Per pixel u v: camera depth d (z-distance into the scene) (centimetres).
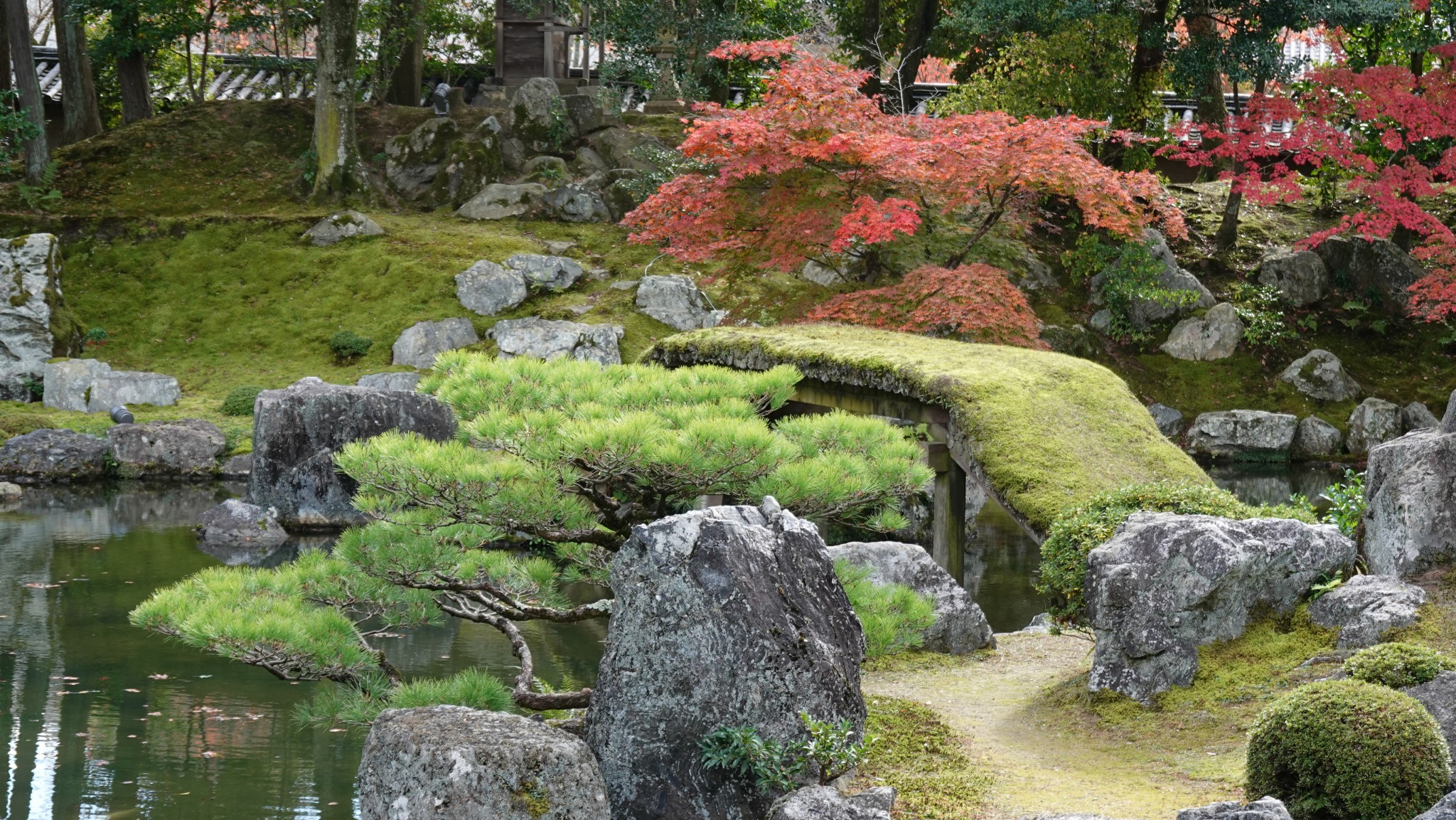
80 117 3198
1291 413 2453
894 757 679
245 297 2650
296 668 675
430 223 2912
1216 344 2567
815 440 749
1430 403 2475
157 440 2052
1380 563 823
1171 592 737
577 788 537
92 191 2964
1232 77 2420
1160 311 2628
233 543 1552
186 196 2967
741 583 570
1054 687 822
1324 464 2339
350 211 2862
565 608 816
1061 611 823
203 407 2255
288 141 3172
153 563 1409
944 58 2998
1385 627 708
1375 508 838
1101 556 766
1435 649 666
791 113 1515
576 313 2531
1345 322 2645
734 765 552
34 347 2397
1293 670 707
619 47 3078
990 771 650
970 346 1268
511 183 2991
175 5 3086
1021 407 1074
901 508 1520
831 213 1519
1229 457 2378
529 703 713
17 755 802
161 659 1035
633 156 3009
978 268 1491
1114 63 2525
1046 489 974
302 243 2766
